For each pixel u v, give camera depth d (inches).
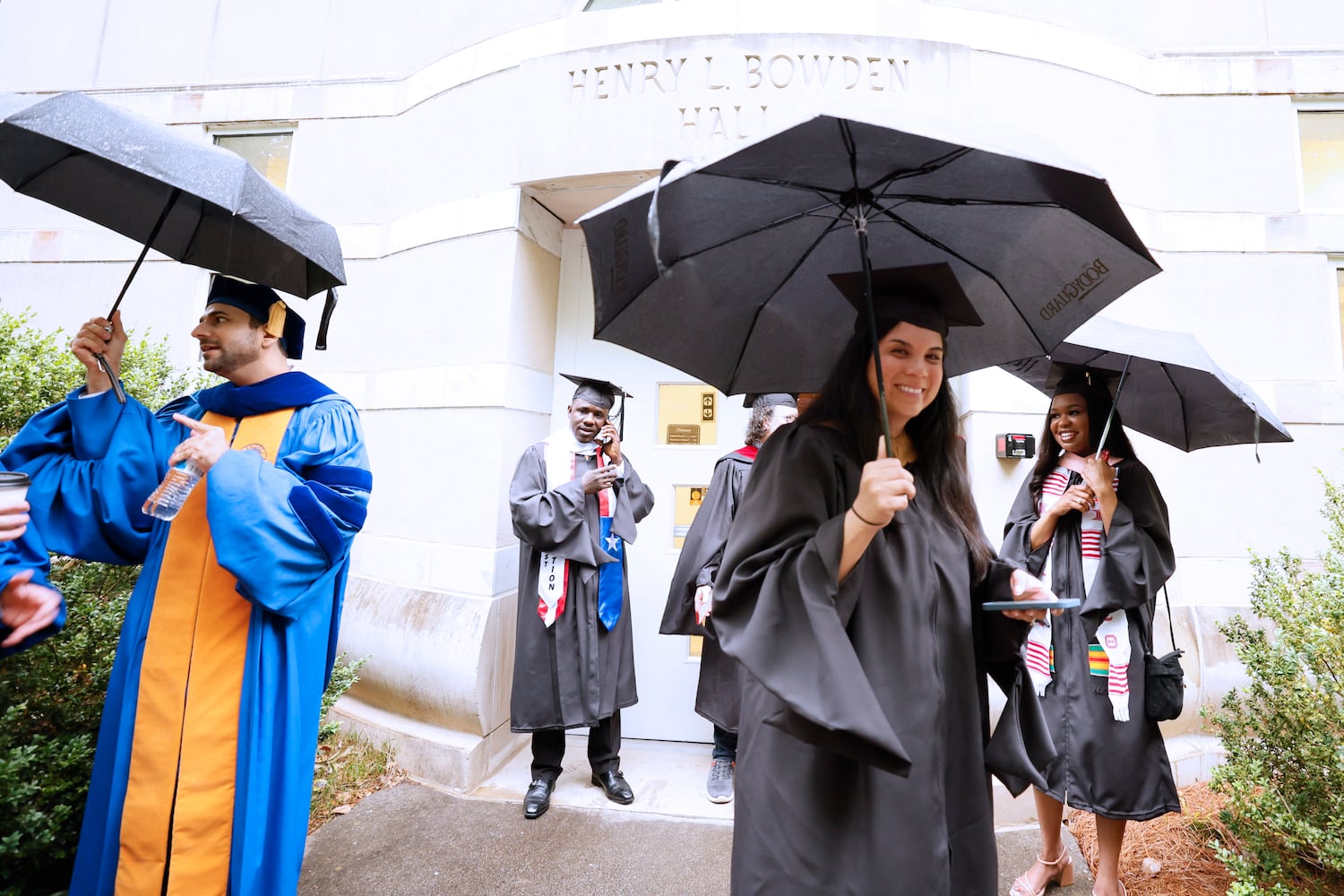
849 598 44.8
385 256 152.8
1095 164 128.3
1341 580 77.4
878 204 47.5
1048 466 96.1
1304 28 136.8
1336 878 74.6
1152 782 81.4
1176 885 89.6
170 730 59.7
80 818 73.1
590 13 130.9
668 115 124.0
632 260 43.1
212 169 56.2
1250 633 87.3
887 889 41.6
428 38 154.5
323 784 105.6
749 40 123.0
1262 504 126.6
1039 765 52.6
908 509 49.5
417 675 124.0
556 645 111.3
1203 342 129.3
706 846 100.0
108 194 71.4
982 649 53.2
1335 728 73.2
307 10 168.6
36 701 72.1
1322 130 137.5
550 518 109.3
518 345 133.9
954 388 134.0
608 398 117.1
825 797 43.6
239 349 69.2
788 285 54.1
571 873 92.9
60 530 64.8
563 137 128.7
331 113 161.5
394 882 90.3
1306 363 128.9
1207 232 131.6
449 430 134.4
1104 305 48.4
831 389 50.1
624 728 138.4
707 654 114.6
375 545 144.3
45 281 171.0
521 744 135.3
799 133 37.5
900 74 122.6
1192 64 135.9
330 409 70.9
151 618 62.3
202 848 58.6
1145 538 84.0
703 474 144.0
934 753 44.0
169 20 173.8
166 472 68.3
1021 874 94.0
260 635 62.4
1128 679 83.2
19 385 83.5
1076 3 131.8
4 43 178.9
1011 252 50.8
